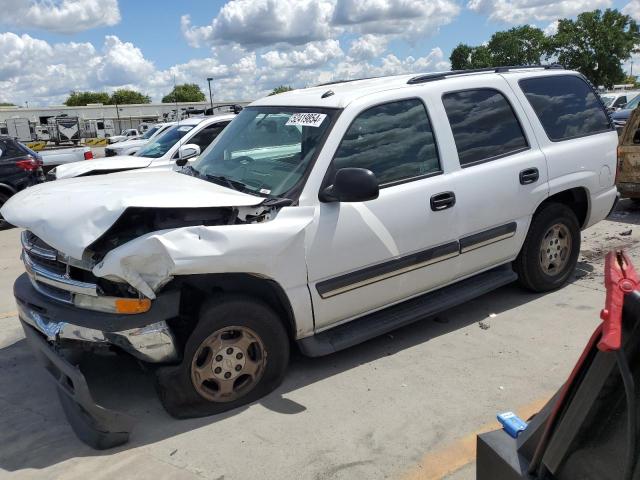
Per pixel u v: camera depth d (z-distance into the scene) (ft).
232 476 9.71
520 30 220.64
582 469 4.85
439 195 13.56
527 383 12.24
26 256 12.42
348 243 12.29
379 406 11.62
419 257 13.44
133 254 9.82
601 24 165.78
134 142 50.03
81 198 10.78
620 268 4.47
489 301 16.92
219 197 11.13
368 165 12.78
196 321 11.46
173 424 11.32
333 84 15.76
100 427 10.36
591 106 17.43
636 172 27.09
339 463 9.93
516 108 15.53
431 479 9.41
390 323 13.43
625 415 4.50
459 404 11.55
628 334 4.24
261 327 11.64
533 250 16.16
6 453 10.68
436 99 14.10
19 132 168.55
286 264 11.47
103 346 10.81
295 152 12.80
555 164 15.87
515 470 5.67
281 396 12.16
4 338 16.35
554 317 15.51
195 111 76.89
